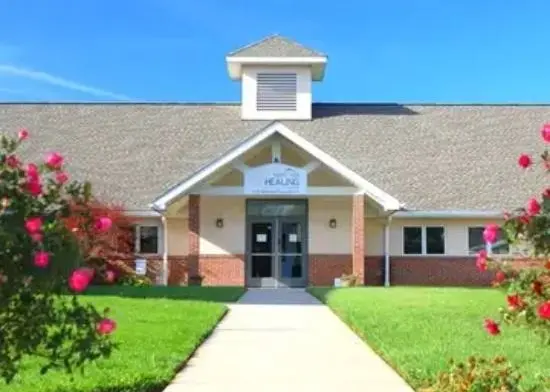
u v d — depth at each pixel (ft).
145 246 97.09
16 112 112.27
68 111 112.98
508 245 22.29
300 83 109.70
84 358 20.65
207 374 33.04
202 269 97.50
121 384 29.35
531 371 30.99
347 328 49.01
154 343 39.50
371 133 108.27
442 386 27.30
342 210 98.43
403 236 97.96
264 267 97.91
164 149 105.09
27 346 20.22
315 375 32.78
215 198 98.22
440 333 43.04
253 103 109.50
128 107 114.01
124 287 84.28
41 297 20.07
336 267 97.76
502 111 114.73
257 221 98.43
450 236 97.91
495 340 40.16
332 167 88.89
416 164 102.83
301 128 108.37
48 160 21.01
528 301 21.57
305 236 98.22
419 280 97.40
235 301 69.26
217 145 105.29
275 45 108.68
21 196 19.60
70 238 19.88
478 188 99.19
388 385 30.50
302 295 78.59
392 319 49.44
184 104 114.11
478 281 97.04
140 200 96.37
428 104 115.65
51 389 28.17
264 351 39.50
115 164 102.27
